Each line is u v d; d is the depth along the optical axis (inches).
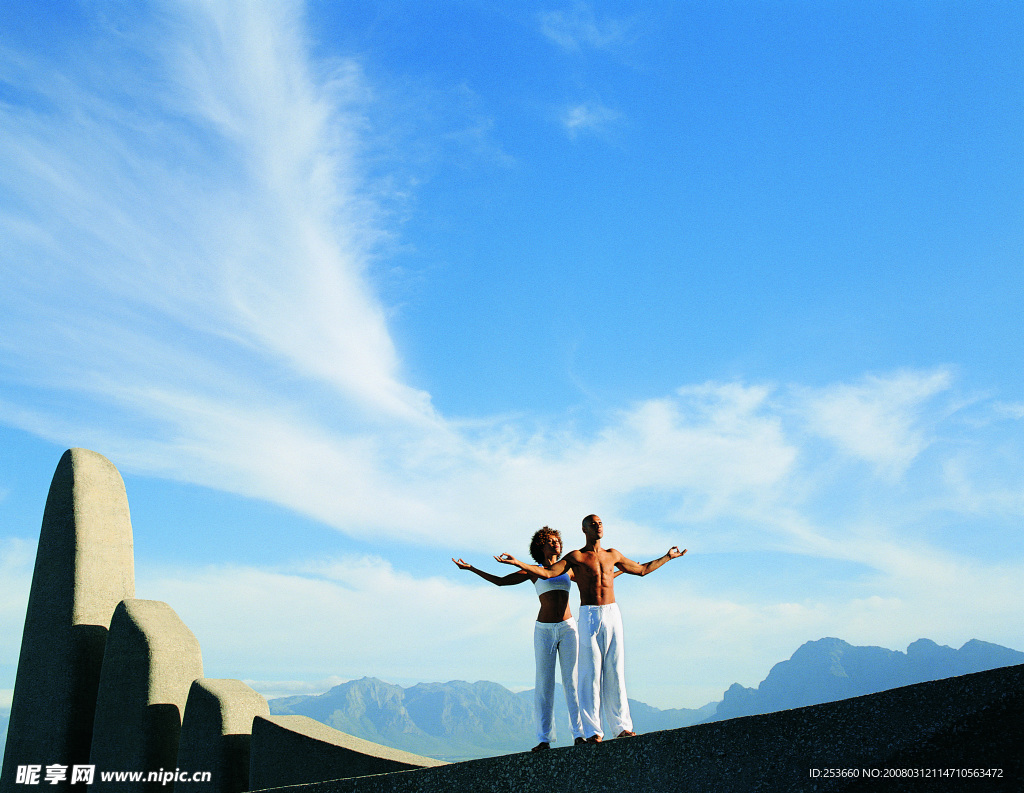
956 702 234.2
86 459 639.8
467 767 296.8
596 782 266.8
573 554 313.6
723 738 252.8
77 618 581.0
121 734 522.9
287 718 511.8
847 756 237.5
